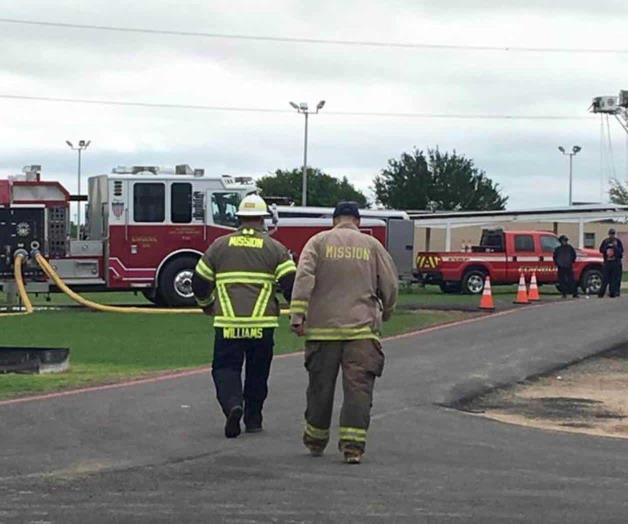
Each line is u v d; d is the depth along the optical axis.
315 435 9.88
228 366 10.78
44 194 28.70
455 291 37.44
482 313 26.86
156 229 29.22
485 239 39.03
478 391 14.77
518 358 18.16
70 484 8.73
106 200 29.20
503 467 9.59
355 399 9.65
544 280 37.47
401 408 12.94
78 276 29.09
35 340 20.77
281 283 10.78
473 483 8.91
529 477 9.18
